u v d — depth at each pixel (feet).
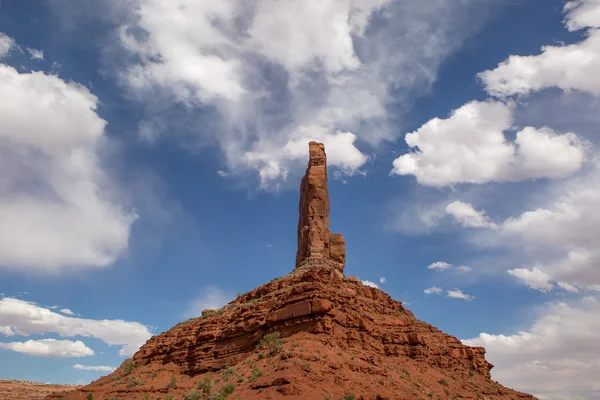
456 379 277.44
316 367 200.03
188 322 339.57
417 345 280.92
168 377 282.15
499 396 273.33
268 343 234.58
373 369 223.30
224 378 222.28
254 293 322.75
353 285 315.78
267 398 178.09
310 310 240.94
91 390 278.87
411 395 214.48
